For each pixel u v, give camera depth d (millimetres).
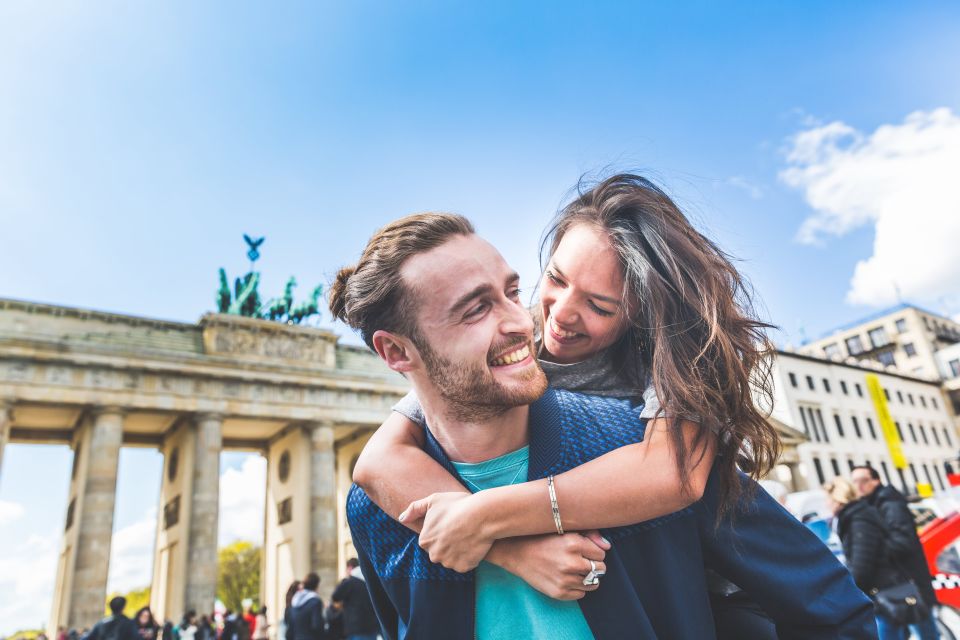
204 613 34062
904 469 67625
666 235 1776
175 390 36844
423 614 1645
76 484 36438
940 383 83688
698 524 1654
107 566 32750
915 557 7133
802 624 1680
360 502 1859
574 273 1869
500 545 1539
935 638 7027
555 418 1662
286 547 41781
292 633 12508
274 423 42094
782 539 1716
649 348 1909
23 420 38375
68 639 30156
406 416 1923
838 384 66062
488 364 1513
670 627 1542
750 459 1842
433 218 1636
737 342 1737
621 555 1565
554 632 1512
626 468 1512
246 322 40000
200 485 36062
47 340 33625
